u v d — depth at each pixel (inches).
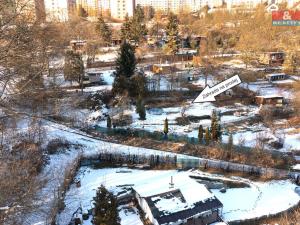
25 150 1342.3
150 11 5669.3
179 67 2955.2
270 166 1601.9
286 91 2544.3
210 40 3570.4
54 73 2044.8
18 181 830.5
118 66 2319.1
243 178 1517.0
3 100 893.2
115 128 1916.8
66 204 1284.4
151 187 1316.4
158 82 2434.8
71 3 4776.1
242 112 2164.1
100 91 2309.3
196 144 1759.4
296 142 1824.6
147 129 1914.4
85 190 1389.0
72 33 3385.8
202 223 1199.6
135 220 1218.0
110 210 983.6
